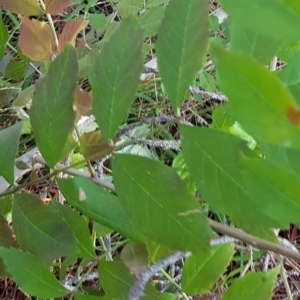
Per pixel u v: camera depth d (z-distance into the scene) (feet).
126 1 1.57
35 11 1.26
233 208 0.67
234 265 1.69
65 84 0.84
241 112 0.46
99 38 2.01
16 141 0.97
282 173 0.49
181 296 1.26
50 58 1.28
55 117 0.85
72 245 0.90
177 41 0.67
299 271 1.43
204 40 0.65
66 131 0.85
